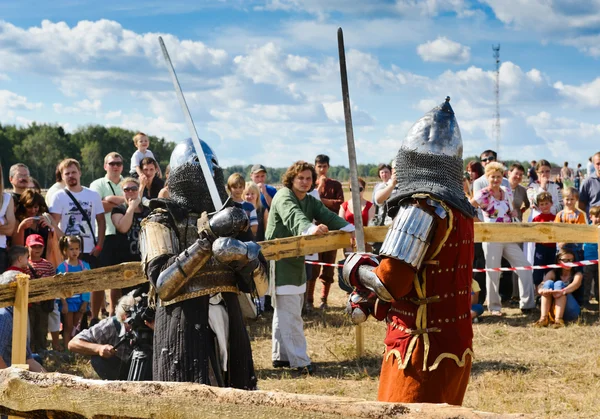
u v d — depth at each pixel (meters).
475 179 10.09
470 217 3.22
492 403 5.41
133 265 5.14
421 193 3.05
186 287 3.31
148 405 2.16
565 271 8.26
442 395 3.08
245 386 3.41
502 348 7.20
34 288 4.77
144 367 4.09
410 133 3.19
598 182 10.16
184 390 2.11
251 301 3.68
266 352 7.19
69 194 7.82
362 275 3.17
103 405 2.23
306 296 9.25
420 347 3.10
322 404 1.92
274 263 6.38
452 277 3.13
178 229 3.37
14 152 103.06
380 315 3.31
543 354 6.92
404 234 3.00
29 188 7.72
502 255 8.90
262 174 9.73
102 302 7.88
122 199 8.34
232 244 3.09
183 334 3.28
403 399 3.11
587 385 5.86
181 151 3.48
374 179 32.94
